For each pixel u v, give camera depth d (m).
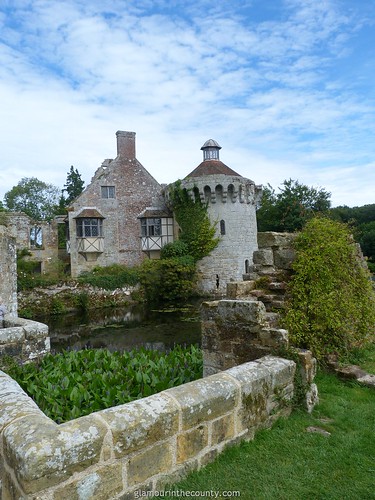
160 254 27.83
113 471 2.29
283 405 3.65
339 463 2.94
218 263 26.20
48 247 30.09
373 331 6.33
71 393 4.48
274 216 37.97
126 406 2.54
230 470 2.77
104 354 6.73
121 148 29.09
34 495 1.97
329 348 5.27
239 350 4.39
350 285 5.76
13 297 11.78
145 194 29.27
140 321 17.98
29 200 54.91
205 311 4.79
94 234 27.20
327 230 5.64
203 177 25.97
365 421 3.69
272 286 5.30
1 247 10.91
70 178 48.91
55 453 2.05
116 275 24.16
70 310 21.86
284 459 2.96
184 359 6.20
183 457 2.68
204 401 2.82
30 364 5.57
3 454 2.31
